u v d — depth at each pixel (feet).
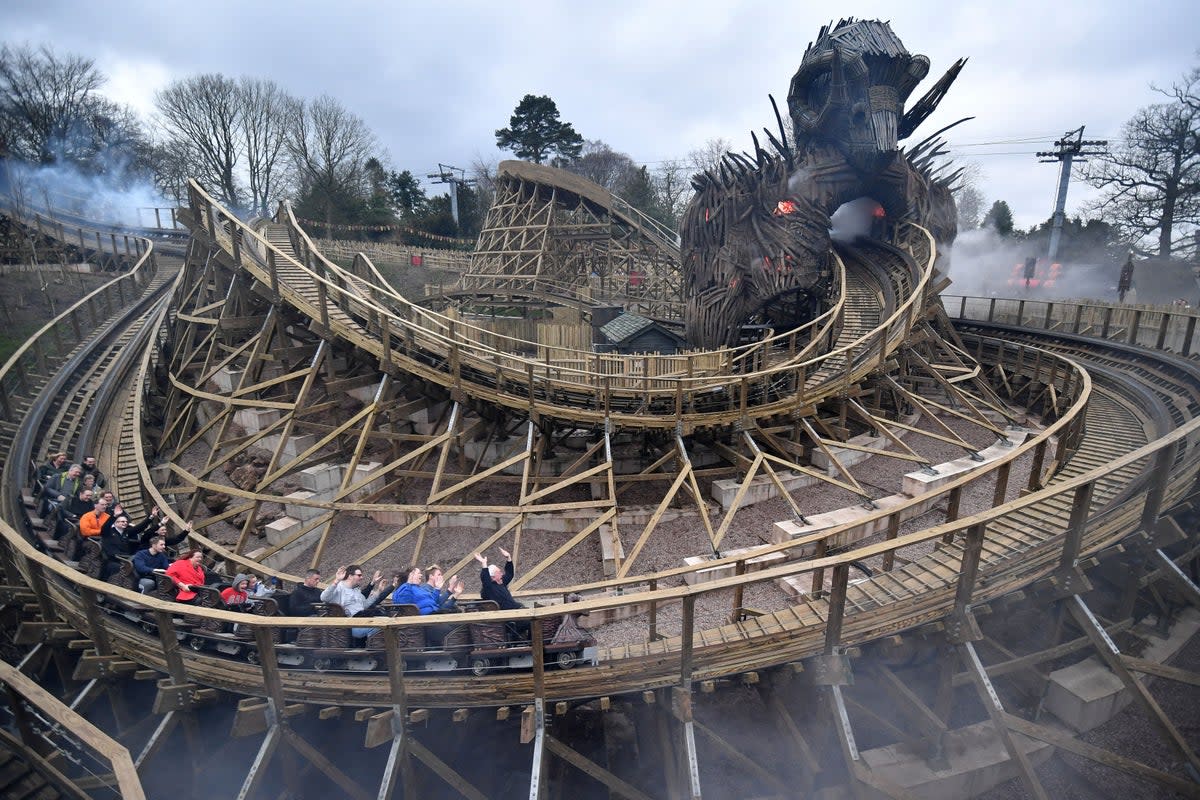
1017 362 67.87
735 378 45.65
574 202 121.80
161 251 118.62
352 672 23.39
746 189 68.59
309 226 178.70
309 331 57.16
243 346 53.16
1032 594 22.71
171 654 22.09
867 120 63.05
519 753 25.05
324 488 47.88
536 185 118.62
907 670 24.75
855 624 22.48
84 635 26.35
